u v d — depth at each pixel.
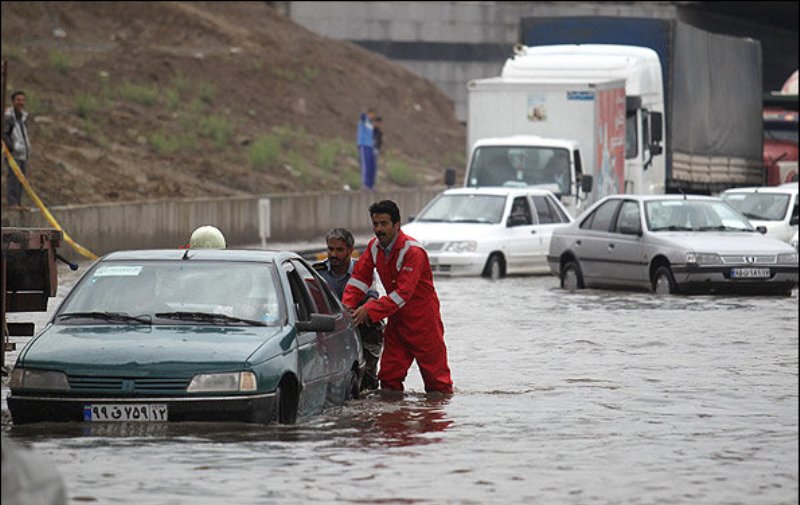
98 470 25.30
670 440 29.17
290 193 100.81
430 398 34.53
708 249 61.66
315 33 160.00
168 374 28.33
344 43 159.00
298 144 123.62
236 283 30.92
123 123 109.31
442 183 130.00
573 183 77.75
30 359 28.67
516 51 82.94
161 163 102.88
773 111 109.19
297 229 93.50
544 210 75.06
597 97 78.31
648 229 63.62
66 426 28.56
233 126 119.25
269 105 131.75
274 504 23.17
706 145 92.06
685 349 44.25
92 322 30.22
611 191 80.19
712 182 93.44
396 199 108.62
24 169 73.25
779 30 177.12
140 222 79.50
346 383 33.28
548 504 23.48
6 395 30.83
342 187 114.31
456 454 27.48
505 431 30.06
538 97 79.25
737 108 97.75
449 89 167.50
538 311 55.34
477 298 60.66
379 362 38.16
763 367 40.31
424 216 74.12
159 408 28.25
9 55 116.44
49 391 28.42
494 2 166.88
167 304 30.52
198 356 28.56
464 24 167.00
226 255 31.70
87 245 75.12
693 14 161.00
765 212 76.06
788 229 74.94
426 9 166.88
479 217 73.31
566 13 165.12
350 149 128.50
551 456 27.45
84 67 121.94
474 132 80.25
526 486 24.80
